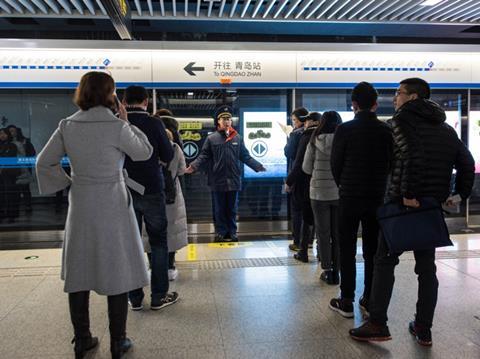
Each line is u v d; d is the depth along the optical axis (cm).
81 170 253
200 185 662
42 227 639
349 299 332
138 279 263
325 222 412
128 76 620
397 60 662
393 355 275
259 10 657
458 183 290
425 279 286
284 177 674
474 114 688
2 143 626
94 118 256
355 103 328
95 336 305
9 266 493
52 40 604
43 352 284
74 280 255
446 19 671
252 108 654
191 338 302
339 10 629
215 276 444
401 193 277
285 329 315
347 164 322
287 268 471
